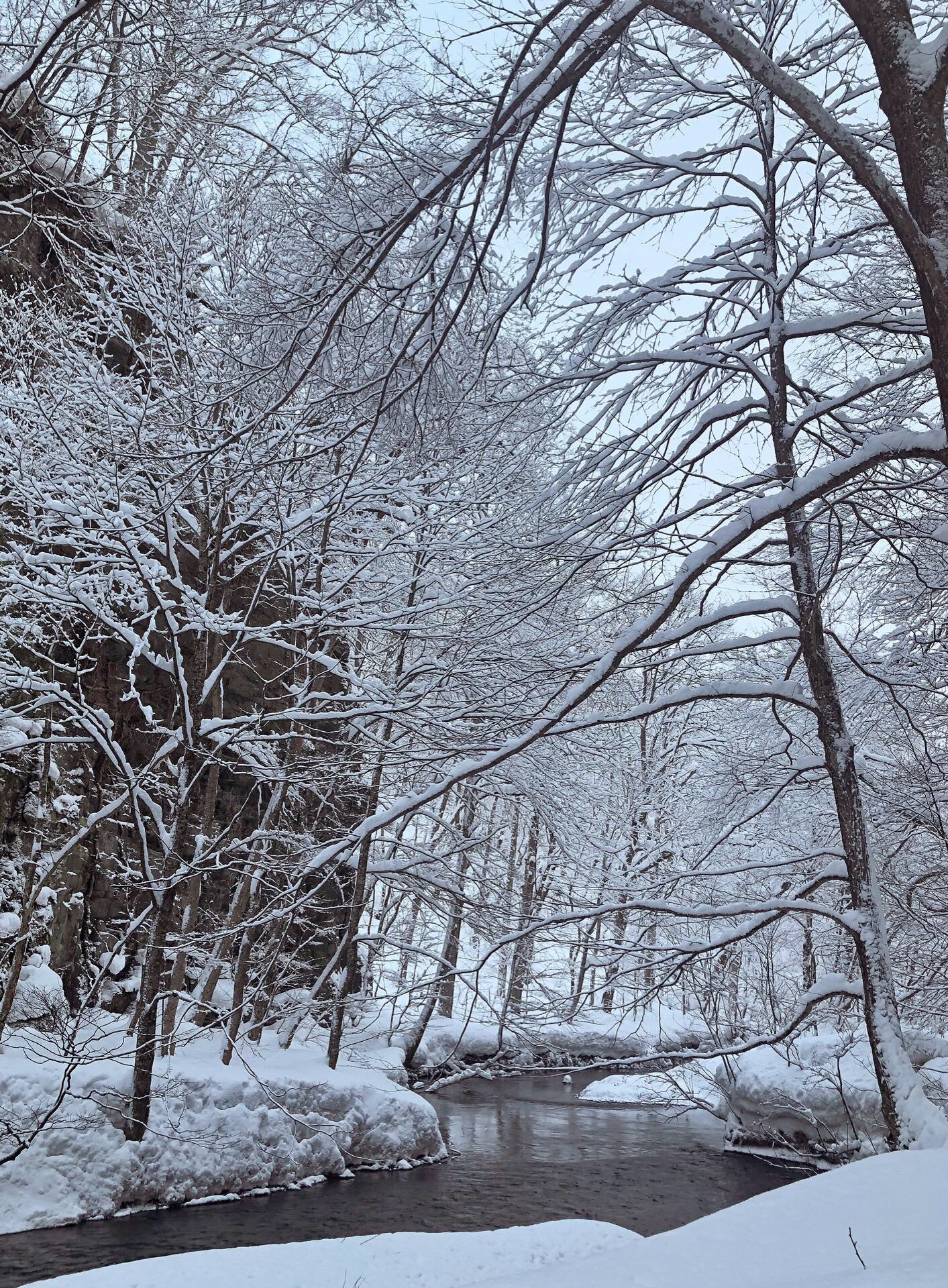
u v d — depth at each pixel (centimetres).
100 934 1507
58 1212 1013
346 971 1658
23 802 1350
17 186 1370
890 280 1019
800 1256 489
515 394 948
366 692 1372
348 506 1370
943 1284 390
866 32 498
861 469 704
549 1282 487
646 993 1017
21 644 1216
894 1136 848
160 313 1227
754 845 1334
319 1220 1106
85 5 774
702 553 755
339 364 895
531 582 1155
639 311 968
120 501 1120
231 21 923
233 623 1280
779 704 1450
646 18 877
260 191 1093
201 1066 1277
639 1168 1480
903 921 1271
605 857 1553
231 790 1744
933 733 1467
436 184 598
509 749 841
